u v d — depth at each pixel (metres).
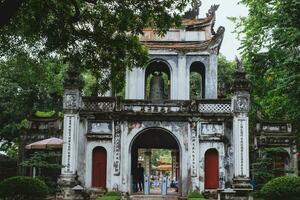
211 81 36.34
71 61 19.33
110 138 32.84
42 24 17.98
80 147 32.66
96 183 32.47
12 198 24.08
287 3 26.00
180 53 36.66
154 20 18.22
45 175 34.03
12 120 39.66
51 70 30.64
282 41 27.64
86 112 32.84
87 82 46.16
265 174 31.14
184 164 32.53
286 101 30.47
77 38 18.84
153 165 83.19
